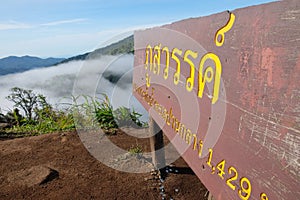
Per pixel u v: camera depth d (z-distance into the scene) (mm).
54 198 2820
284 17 749
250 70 903
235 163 1003
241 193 966
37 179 3199
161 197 2736
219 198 1138
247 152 927
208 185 1247
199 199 2666
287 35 739
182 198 2707
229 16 1033
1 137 4938
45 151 4008
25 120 6352
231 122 1029
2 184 3139
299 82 701
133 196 2773
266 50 824
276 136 780
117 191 2873
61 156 3799
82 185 3031
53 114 6129
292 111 722
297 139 705
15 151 4051
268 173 816
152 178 3072
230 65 1032
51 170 3383
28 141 4453
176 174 3152
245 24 930
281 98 762
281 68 762
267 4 818
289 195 732
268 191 816
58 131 5000
